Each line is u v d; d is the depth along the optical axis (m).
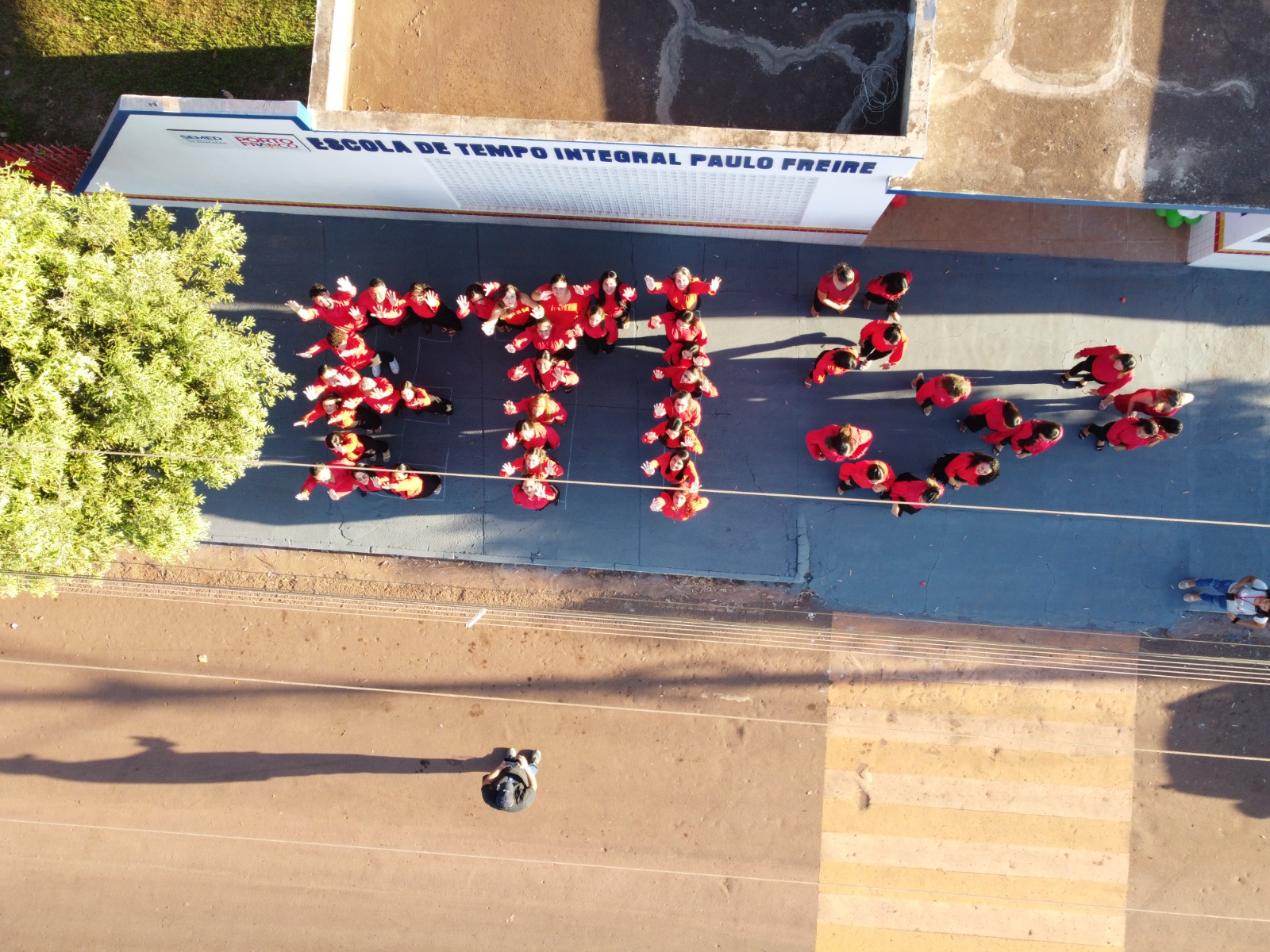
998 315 8.87
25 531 5.73
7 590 6.67
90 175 7.65
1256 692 8.88
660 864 9.26
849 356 7.83
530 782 8.84
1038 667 8.96
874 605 8.95
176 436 6.52
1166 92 6.92
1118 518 8.75
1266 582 8.66
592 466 8.91
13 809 9.38
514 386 8.96
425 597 9.17
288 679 9.28
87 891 9.42
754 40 6.79
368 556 9.14
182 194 8.51
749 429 8.91
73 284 5.88
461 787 9.33
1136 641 8.88
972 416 8.42
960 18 6.99
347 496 8.94
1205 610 8.80
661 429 7.54
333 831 9.37
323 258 9.01
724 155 6.68
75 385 5.88
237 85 9.02
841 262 8.87
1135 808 9.00
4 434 5.72
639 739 9.23
